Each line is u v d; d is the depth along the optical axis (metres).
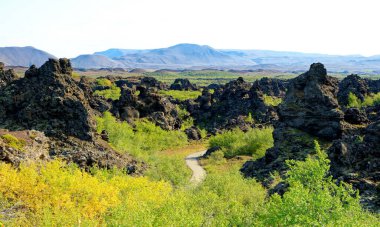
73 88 66.38
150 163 73.25
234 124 128.50
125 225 25.06
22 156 44.19
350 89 138.12
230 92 158.00
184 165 83.62
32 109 61.66
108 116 96.62
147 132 112.62
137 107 121.94
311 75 65.31
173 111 138.12
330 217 22.91
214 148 101.69
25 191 33.16
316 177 30.70
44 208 29.05
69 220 27.56
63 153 53.91
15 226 27.91
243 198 42.31
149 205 32.50
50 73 65.56
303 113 63.50
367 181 39.88
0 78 73.38
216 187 47.31
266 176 56.56
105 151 61.97
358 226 22.31
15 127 59.84
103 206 33.44
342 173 42.28
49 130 59.25
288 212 23.36
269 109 138.25
